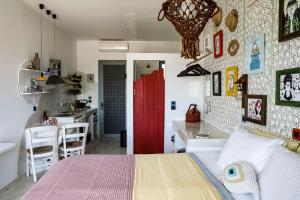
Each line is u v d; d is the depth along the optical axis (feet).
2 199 9.39
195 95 13.25
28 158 11.57
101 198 4.50
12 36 10.79
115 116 21.90
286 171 3.99
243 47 8.18
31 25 12.53
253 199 4.56
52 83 13.05
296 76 5.32
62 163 6.72
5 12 10.24
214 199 4.48
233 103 9.05
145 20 14.74
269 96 6.55
